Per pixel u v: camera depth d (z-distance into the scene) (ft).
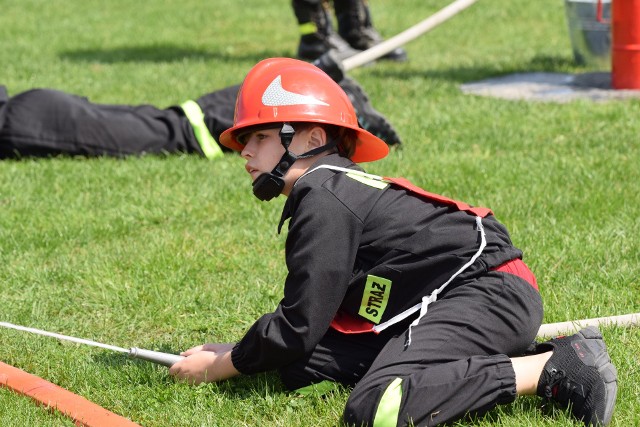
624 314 33.88
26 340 33.22
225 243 42.68
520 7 127.54
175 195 49.62
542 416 26.61
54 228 44.93
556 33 109.70
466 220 28.14
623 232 41.52
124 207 47.88
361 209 27.78
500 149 56.80
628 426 26.20
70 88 80.33
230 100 58.34
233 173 53.47
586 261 38.70
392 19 122.83
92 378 30.01
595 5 80.43
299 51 91.35
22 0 142.82
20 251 42.29
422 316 27.12
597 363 26.04
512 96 71.82
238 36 113.09
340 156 29.27
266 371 29.09
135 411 28.19
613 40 71.10
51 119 56.34
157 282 38.27
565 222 43.37
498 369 25.68
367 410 25.27
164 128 57.57
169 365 29.99
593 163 52.49
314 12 89.30
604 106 65.82
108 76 85.76
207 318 35.19
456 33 111.14
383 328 27.55
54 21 125.18
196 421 27.27
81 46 105.81
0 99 56.80
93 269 39.78
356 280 27.84
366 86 76.33
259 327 27.58
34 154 56.29
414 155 55.36
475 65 87.30
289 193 29.30
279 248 42.09
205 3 138.62
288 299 27.43
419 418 25.07
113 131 56.54
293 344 27.14
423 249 27.55
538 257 39.01
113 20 125.70
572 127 60.54
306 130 28.99
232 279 38.63
